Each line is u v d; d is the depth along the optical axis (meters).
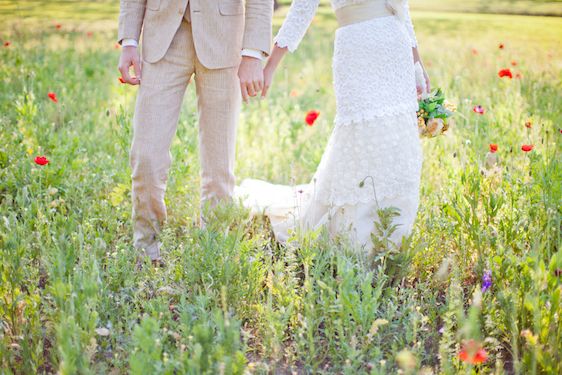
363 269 2.83
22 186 3.89
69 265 2.52
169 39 3.13
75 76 6.97
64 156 4.18
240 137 5.14
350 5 3.11
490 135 4.50
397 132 3.13
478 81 6.93
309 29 12.37
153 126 3.18
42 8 12.46
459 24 11.51
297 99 6.64
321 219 3.37
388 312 2.55
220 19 3.15
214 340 2.27
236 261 2.81
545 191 3.23
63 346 2.04
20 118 4.68
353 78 3.13
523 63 7.47
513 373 2.48
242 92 3.18
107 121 5.61
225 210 3.00
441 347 2.23
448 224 3.25
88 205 3.70
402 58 3.15
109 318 2.65
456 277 2.66
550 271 2.44
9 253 2.65
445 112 3.33
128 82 3.24
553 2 12.89
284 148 5.05
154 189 3.24
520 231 3.14
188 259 2.86
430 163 4.38
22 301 2.63
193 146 4.54
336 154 3.26
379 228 3.06
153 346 2.04
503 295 2.51
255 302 2.85
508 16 12.09
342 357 2.44
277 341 2.43
